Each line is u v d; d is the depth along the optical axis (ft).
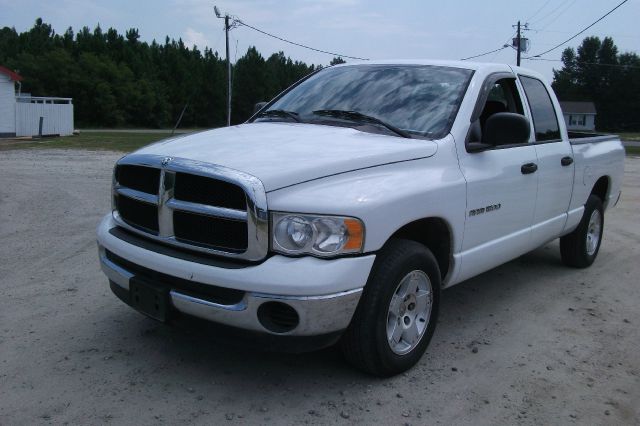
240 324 10.61
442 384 12.17
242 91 256.73
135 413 10.69
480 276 20.11
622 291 18.79
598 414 11.27
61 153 65.51
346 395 11.57
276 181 10.57
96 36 244.42
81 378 11.91
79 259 20.52
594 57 312.91
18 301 16.17
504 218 15.02
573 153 18.60
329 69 17.38
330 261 10.48
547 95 18.31
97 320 14.90
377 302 11.32
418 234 13.37
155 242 11.89
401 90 14.96
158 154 11.85
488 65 15.87
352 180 11.30
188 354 13.12
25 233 24.43
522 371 12.92
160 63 245.86
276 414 10.81
